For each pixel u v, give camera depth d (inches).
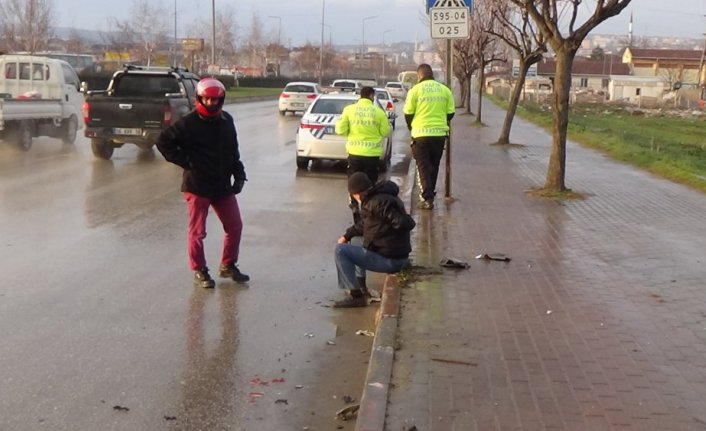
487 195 531.2
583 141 1002.7
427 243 374.9
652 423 186.7
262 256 368.5
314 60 4192.9
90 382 218.8
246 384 222.4
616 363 224.2
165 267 340.5
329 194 554.6
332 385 224.2
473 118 1579.7
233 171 321.4
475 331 250.5
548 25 527.5
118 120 679.7
